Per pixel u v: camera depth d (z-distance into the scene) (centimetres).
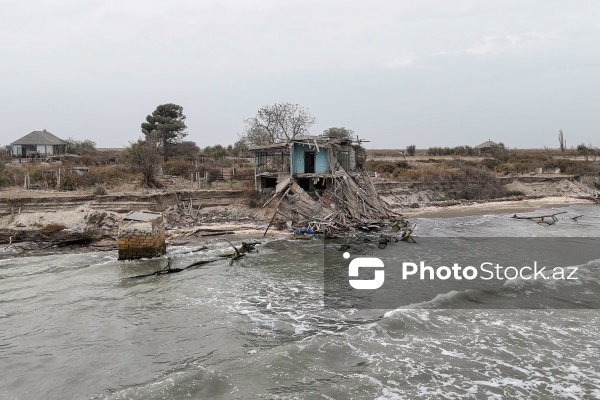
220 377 1109
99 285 1928
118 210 3200
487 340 1353
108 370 1180
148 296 1783
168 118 6875
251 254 2505
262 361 1185
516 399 1040
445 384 1097
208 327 1462
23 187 3716
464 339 1359
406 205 4672
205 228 3111
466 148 9444
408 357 1237
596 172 6419
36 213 2973
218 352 1280
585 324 1484
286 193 3384
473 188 5509
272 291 1847
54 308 1644
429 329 1427
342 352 1255
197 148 7288
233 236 3014
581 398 1047
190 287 1903
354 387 1070
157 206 3378
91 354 1273
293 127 5816
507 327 1452
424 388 1077
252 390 1053
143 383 1108
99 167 4656
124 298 1758
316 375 1127
